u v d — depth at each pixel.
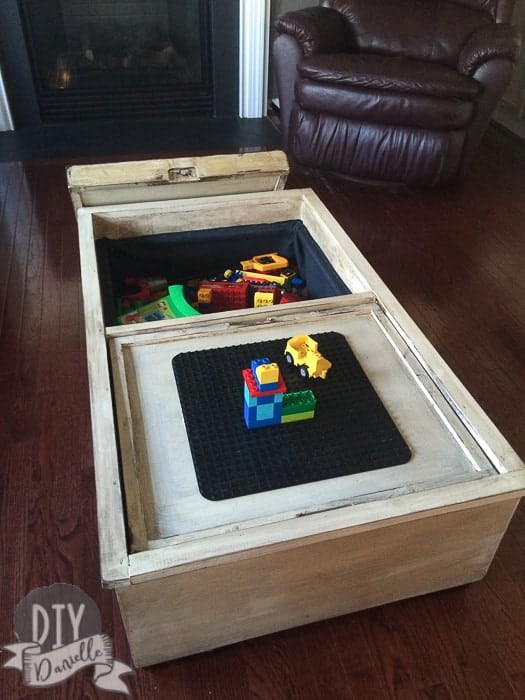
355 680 1.08
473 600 1.21
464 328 1.95
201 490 1.00
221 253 1.82
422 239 2.41
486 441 1.08
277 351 1.28
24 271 2.12
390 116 2.58
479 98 2.58
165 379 1.21
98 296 1.35
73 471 1.42
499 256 2.32
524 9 3.23
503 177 2.90
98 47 3.24
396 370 1.26
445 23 2.79
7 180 2.71
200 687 1.06
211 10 3.05
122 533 0.89
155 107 3.29
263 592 1.01
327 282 1.63
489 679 1.09
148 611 0.94
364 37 2.88
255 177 1.80
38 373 1.70
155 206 1.68
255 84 3.31
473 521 1.05
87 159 2.90
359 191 2.75
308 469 1.04
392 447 1.09
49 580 1.21
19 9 2.86
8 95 3.06
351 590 1.09
